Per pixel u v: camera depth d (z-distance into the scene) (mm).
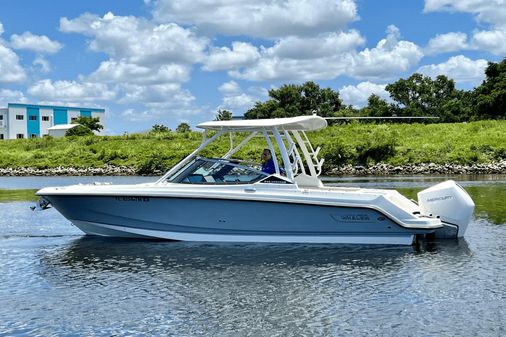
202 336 6215
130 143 52188
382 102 67438
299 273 8680
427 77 76000
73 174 44438
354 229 10516
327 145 41031
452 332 6258
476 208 16016
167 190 10578
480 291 7703
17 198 21094
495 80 61125
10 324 6578
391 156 40594
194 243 10719
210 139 11141
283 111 65312
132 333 6309
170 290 7855
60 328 6453
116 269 8992
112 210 10938
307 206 10375
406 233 10508
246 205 10422
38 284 8203
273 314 6871
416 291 7730
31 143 57156
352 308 7062
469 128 47281
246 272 8742
